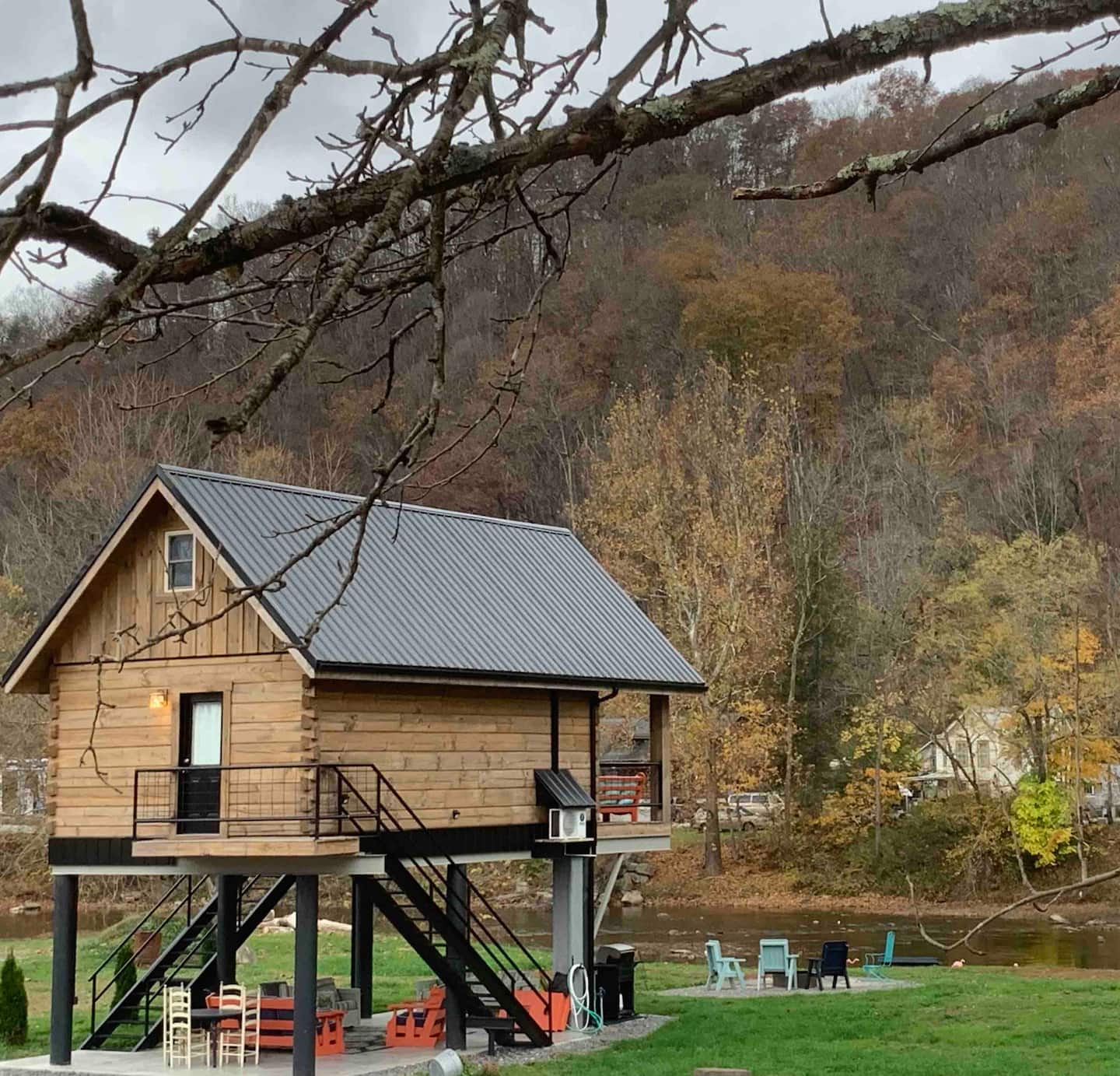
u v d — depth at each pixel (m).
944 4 4.15
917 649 63.19
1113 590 62.41
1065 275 90.75
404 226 5.15
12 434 56.41
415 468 4.31
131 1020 27.45
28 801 62.38
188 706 25.47
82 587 25.72
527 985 29.22
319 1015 26.47
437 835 26.30
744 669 63.44
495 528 32.44
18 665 26.14
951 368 88.56
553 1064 24.98
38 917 56.84
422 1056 26.19
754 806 76.88
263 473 56.72
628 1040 27.59
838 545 71.81
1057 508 70.81
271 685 24.48
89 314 3.26
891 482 79.12
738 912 60.16
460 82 4.02
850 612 67.62
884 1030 28.08
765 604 64.94
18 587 59.59
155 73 3.40
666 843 31.72
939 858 63.22
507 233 5.12
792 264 97.00
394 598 27.06
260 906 28.55
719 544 62.44
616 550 63.47
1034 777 61.34
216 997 26.34
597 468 66.06
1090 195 94.31
